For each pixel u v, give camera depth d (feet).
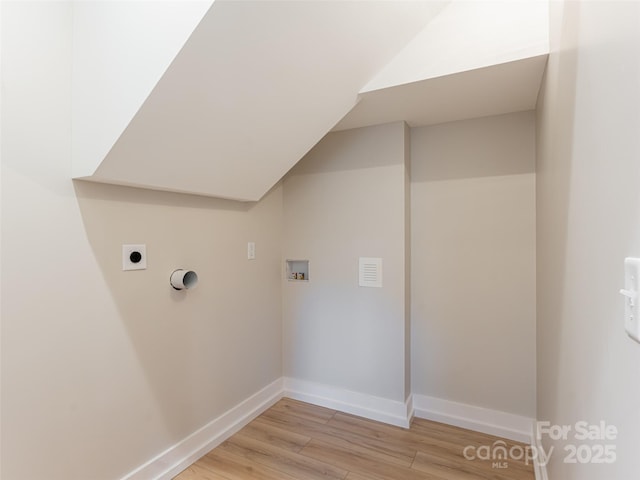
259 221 8.09
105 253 4.91
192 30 3.51
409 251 7.79
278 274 8.75
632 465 1.70
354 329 7.97
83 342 4.64
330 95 5.55
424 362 7.76
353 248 7.97
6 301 3.89
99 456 4.83
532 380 6.80
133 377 5.31
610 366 2.08
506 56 4.91
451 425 7.43
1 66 3.81
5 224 3.87
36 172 4.13
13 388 3.95
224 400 7.04
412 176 7.91
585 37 2.63
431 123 7.55
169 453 5.82
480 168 7.25
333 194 8.20
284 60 4.41
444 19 5.33
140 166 4.66
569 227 3.27
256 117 5.10
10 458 3.93
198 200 6.49
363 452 6.46
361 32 4.71
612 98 2.02
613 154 2.01
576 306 2.98
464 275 7.39
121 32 4.00
